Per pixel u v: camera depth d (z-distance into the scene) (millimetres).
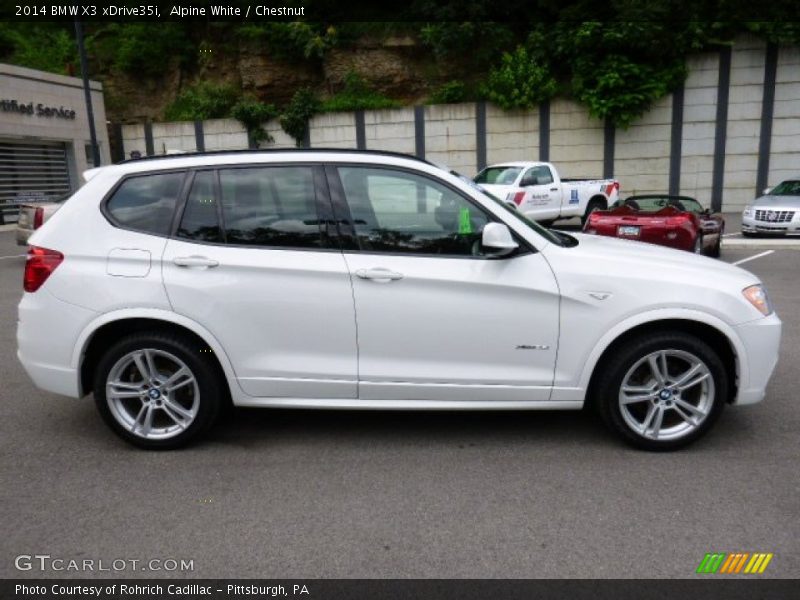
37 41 27625
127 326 3840
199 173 3814
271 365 3736
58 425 4336
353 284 3650
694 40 20516
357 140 23656
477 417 4406
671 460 3697
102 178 3863
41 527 3066
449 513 3158
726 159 21719
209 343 3703
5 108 19250
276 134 24344
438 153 23234
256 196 3771
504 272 3637
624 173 22375
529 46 22625
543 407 3775
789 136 21141
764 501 3223
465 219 3717
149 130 24969
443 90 23219
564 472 3568
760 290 3775
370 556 2816
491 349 3691
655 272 3682
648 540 2900
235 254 3691
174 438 3863
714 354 3674
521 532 2982
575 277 3635
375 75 24562
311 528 3039
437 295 3639
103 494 3377
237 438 4094
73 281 3713
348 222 3727
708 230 10992
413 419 4383
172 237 3746
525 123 22531
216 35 26281
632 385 3801
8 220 19922
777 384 4957
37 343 3795
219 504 3268
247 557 2822
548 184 15609
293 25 24266
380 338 3691
